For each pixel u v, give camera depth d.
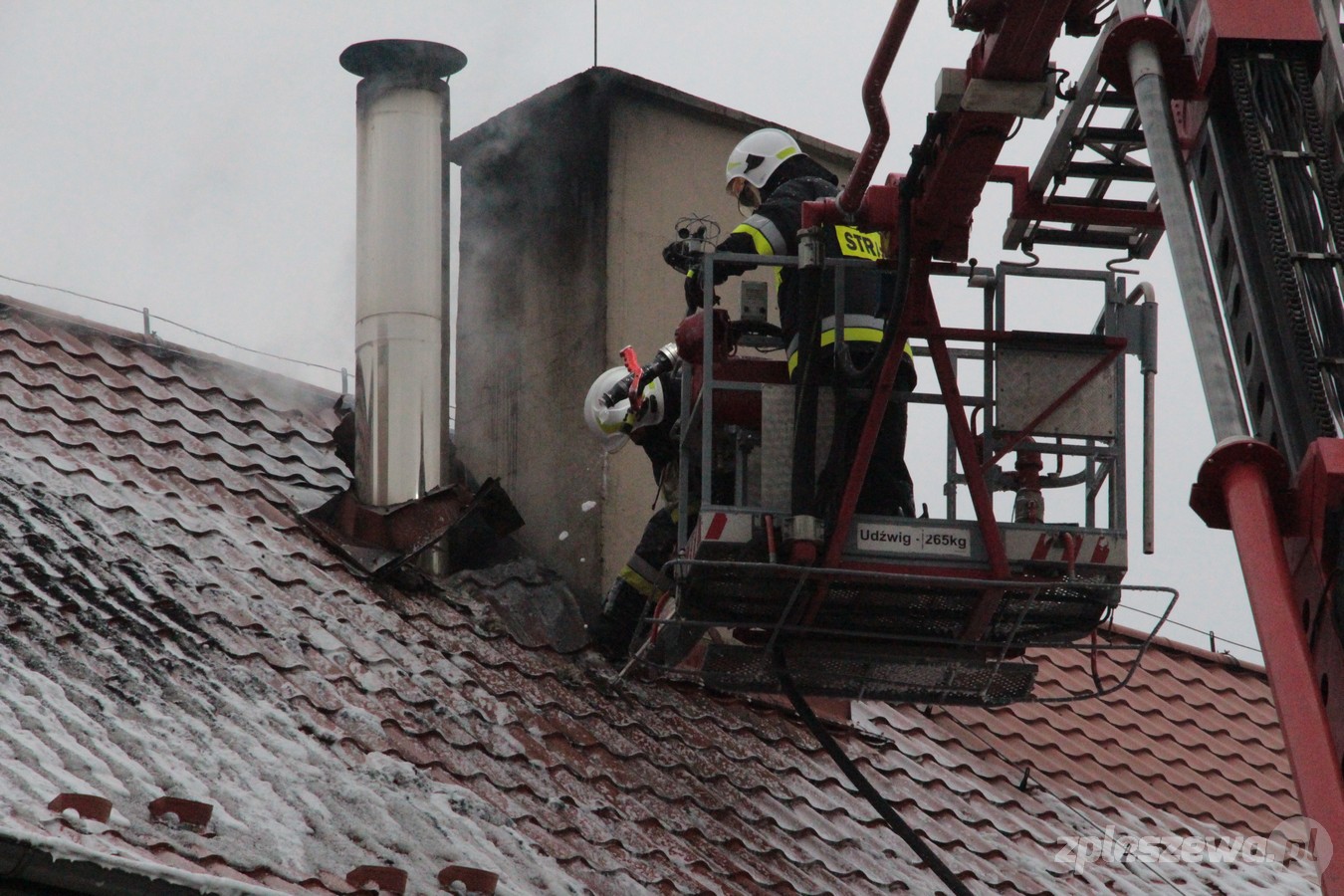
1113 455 27.23
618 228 35.31
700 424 27.91
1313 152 19.56
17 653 24.89
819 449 26.66
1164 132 19.47
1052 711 42.06
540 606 33.06
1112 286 27.84
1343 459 16.22
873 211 26.17
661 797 29.17
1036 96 23.50
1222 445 16.78
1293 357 18.86
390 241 35.31
